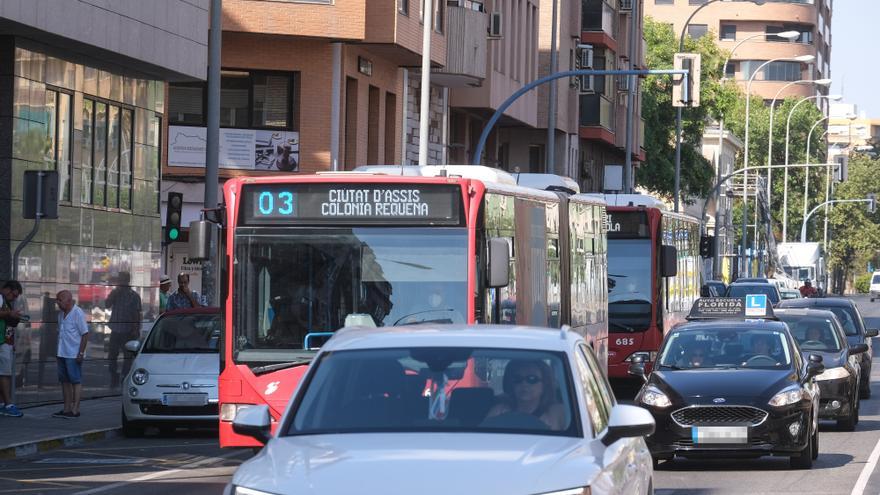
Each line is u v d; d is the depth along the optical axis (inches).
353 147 2664.9
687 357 1293.1
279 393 991.0
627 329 2025.1
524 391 575.8
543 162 4185.5
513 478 494.3
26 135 1781.5
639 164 5713.6
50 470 1229.1
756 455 1197.1
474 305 1003.3
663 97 5826.8
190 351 1572.3
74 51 1872.5
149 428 1663.4
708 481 1150.3
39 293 1813.5
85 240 1936.5
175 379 1512.1
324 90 2556.6
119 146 2043.6
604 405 618.2
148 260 2129.7
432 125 3132.4
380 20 2578.7
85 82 1936.5
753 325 1325.0
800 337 1707.7
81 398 1942.7
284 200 1013.2
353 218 1011.3
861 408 1963.6
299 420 569.9
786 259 6299.2
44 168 1825.8
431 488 482.6
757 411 1187.9
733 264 6875.0
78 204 1919.3
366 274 1003.9
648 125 5728.3
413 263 1005.8
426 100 2188.7
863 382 2110.0
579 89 4448.8
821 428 1667.1
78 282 1919.3
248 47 2524.6
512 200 1157.1
